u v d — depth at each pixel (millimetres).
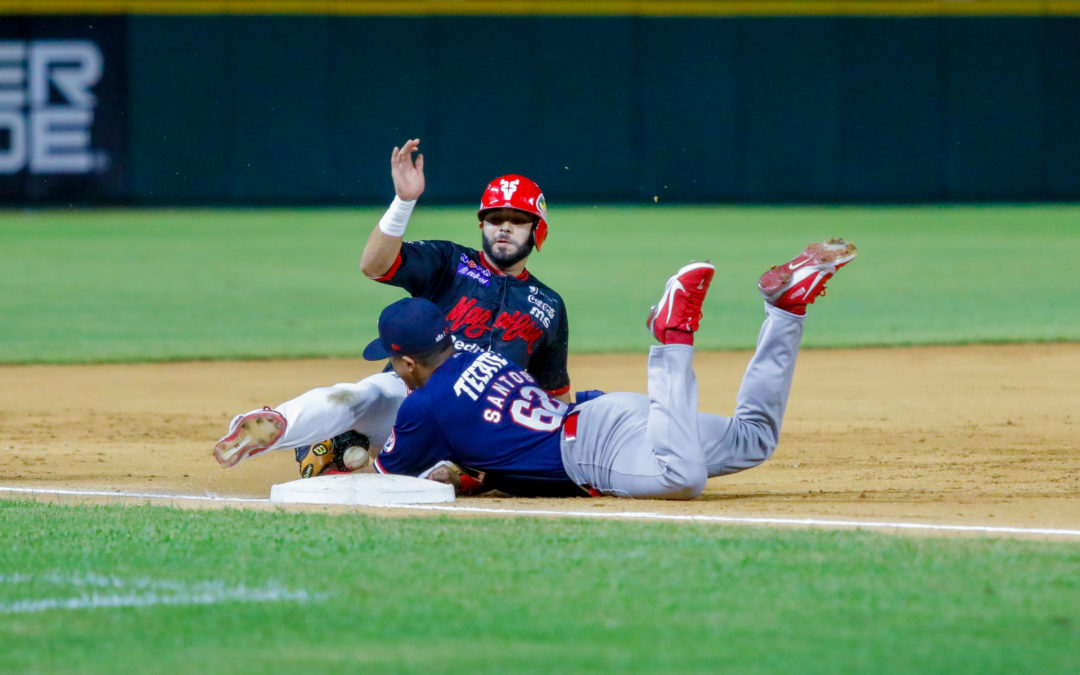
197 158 86000
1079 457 23156
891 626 11383
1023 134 88625
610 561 13750
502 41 85750
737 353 40688
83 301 53094
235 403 31969
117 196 86250
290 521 16094
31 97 84750
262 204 86750
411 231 71250
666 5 86125
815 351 40219
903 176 88812
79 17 84188
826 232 75688
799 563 13656
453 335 20453
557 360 21297
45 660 10602
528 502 18234
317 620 11664
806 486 20328
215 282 58750
